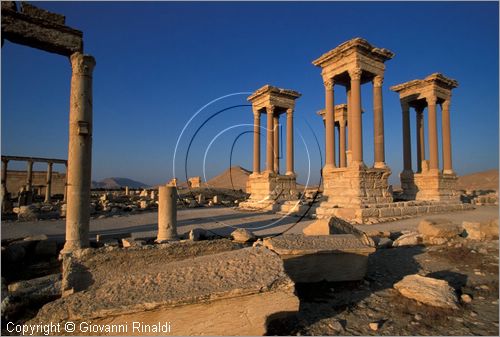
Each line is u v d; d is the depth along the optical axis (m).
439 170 28.81
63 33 10.59
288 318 5.52
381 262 9.21
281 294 5.09
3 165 32.25
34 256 10.63
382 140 23.72
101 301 4.70
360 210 19.41
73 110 10.55
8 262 9.68
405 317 5.53
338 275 7.36
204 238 13.23
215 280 5.17
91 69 10.88
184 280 5.23
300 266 7.14
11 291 6.74
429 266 8.66
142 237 12.99
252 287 4.93
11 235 14.83
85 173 10.57
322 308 5.99
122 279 5.33
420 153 33.59
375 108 24.09
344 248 7.33
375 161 23.83
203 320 4.75
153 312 4.66
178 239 12.66
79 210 10.40
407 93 31.44
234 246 9.11
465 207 27.31
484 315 5.54
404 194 30.81
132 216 24.05
